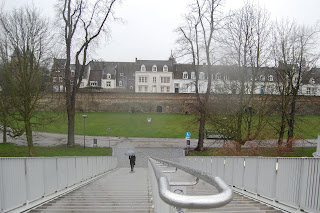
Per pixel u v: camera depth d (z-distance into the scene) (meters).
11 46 18.59
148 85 67.38
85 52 24.70
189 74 67.50
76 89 25.38
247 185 8.23
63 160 8.84
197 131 36.59
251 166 7.95
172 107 53.56
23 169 6.10
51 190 7.72
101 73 72.81
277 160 6.44
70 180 9.61
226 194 1.45
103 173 16.98
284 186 6.06
